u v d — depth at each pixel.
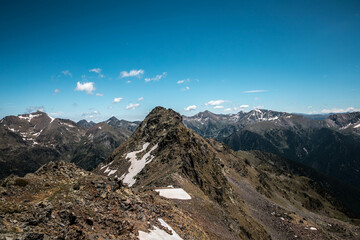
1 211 18.33
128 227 23.98
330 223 175.62
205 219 52.09
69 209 22.41
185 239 30.55
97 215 23.89
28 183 26.67
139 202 32.06
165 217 33.94
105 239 20.86
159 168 104.94
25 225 17.75
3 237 15.02
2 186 25.58
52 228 19.08
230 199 95.88
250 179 179.12
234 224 62.66
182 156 100.94
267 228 100.81
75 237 19.31
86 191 27.25
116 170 152.00
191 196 63.66
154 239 25.03
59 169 32.56
